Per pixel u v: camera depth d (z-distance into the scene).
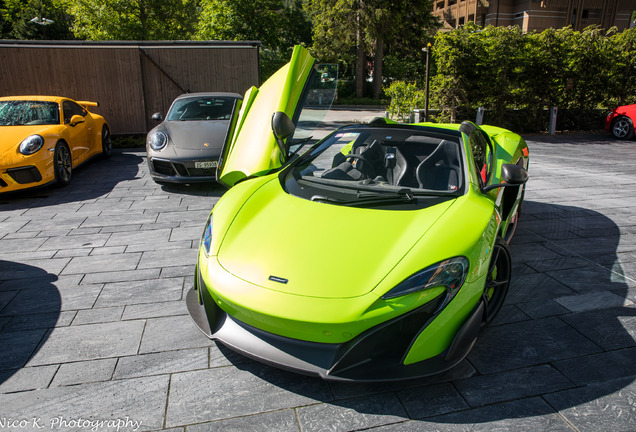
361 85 33.22
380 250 2.20
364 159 3.12
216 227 2.55
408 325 2.10
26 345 2.56
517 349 2.53
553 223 4.80
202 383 2.24
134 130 10.75
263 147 3.53
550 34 12.52
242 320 2.15
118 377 2.28
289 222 2.50
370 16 25.44
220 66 10.79
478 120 12.50
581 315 2.91
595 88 13.19
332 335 1.97
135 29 19.88
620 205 5.48
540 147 10.67
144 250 4.03
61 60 10.12
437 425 1.96
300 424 1.97
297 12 32.34
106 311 2.95
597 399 2.12
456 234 2.24
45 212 5.22
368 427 1.95
